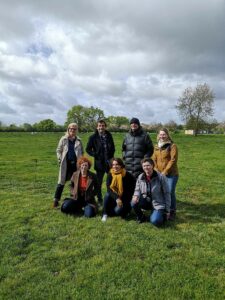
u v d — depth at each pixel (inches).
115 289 201.0
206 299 190.5
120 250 254.1
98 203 384.8
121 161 331.6
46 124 3676.2
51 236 279.6
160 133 348.2
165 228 302.4
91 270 222.2
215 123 2610.7
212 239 277.7
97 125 382.3
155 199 314.7
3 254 245.1
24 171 639.8
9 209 358.9
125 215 331.0
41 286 203.3
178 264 230.7
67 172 369.7
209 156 991.0
